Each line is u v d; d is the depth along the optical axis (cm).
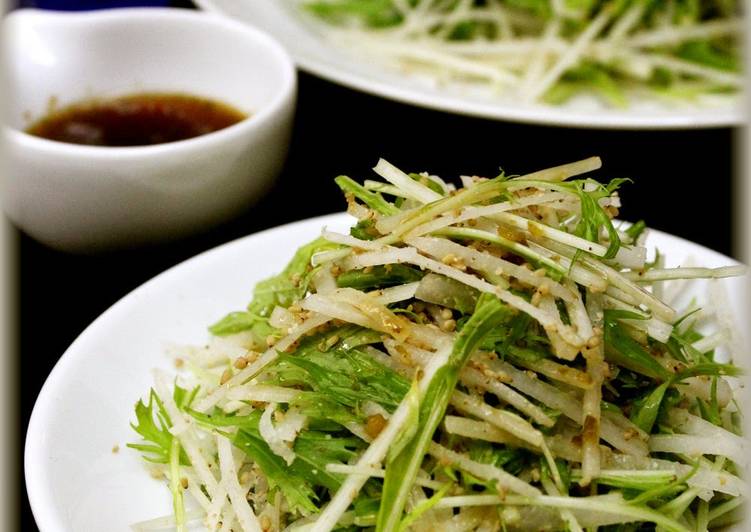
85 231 43
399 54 57
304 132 51
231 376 36
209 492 35
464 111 48
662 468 34
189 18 49
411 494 34
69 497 35
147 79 49
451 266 35
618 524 34
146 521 35
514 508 33
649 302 35
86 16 48
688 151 49
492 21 59
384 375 35
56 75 48
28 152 42
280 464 35
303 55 52
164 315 39
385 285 36
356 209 36
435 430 34
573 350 34
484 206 35
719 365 36
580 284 35
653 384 35
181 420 36
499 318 34
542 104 54
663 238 41
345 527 34
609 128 47
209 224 45
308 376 35
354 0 60
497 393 34
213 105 49
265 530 35
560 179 36
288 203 48
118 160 42
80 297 44
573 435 34
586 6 56
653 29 58
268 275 41
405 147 50
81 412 36
